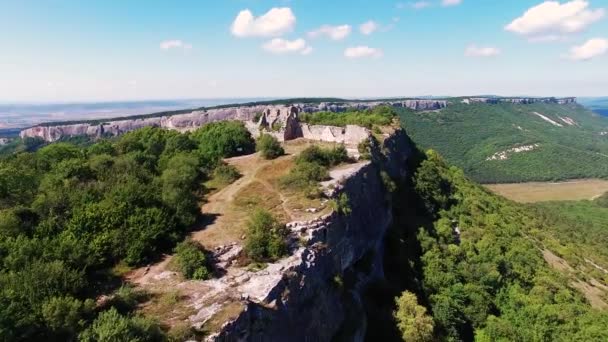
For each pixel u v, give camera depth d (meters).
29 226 36.34
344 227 46.84
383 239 62.69
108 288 31.20
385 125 99.50
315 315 35.50
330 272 41.16
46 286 27.31
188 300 29.48
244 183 55.97
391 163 80.25
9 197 41.50
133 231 36.56
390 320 45.19
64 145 62.91
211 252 36.38
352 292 44.19
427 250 65.50
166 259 36.06
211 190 54.91
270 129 83.50
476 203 92.62
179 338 24.83
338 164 63.41
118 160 54.75
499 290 62.38
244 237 39.12
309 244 39.12
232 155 72.81
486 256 68.06
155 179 50.03
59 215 38.22
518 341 53.56
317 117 103.88
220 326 26.14
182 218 41.69
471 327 55.50
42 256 30.89
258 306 29.62
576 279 78.44
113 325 23.92
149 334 24.50
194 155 63.56
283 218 42.81
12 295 25.16
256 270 34.12
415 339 42.59
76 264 31.53
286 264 34.97
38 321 24.36
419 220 74.69
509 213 103.12
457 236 76.69
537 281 68.12
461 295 56.72
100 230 36.16
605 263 95.31
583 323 57.44
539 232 98.00
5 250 31.27
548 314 57.53
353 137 77.69
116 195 40.81
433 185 87.38
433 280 58.62
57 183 45.41
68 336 24.39
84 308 26.64
